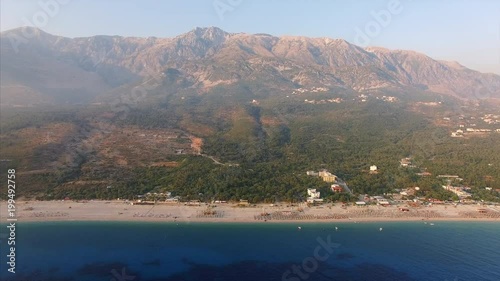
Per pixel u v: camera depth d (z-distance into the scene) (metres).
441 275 163.50
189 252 181.62
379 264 171.75
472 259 176.50
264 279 159.75
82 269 165.62
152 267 168.12
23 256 175.88
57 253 179.12
